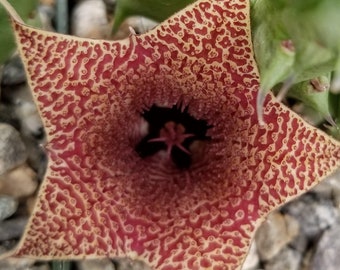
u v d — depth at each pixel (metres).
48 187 0.05
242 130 0.06
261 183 0.06
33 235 0.05
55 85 0.05
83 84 0.05
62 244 0.05
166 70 0.06
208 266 0.05
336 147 0.06
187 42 0.05
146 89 0.06
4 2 0.05
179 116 0.06
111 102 0.06
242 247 0.06
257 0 0.05
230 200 0.06
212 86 0.06
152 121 0.06
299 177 0.06
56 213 0.05
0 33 0.06
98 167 0.06
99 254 0.05
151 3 0.06
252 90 0.06
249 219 0.06
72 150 0.05
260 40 0.05
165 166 0.06
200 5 0.05
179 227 0.06
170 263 0.05
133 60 0.06
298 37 0.05
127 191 0.06
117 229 0.06
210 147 0.06
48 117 0.05
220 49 0.05
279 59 0.05
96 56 0.05
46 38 0.05
